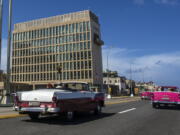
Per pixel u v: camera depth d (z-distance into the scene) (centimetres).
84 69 9288
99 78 9756
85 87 1265
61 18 10088
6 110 1554
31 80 10325
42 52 10256
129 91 12838
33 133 725
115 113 1411
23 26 10894
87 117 1194
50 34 10206
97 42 9662
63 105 962
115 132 761
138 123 977
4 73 9288
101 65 10088
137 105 2273
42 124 923
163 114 1379
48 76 9956
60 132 747
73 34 9700
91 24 9550
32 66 10406
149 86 16462
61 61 9769
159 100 1820
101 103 1361
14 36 11012
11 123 943
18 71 10706
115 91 11338
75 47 9588
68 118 1015
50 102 934
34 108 959
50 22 10306
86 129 812
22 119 1084
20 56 10756
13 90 8694
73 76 9444
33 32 10606
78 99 1083
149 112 1498
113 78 12794
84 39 9462
